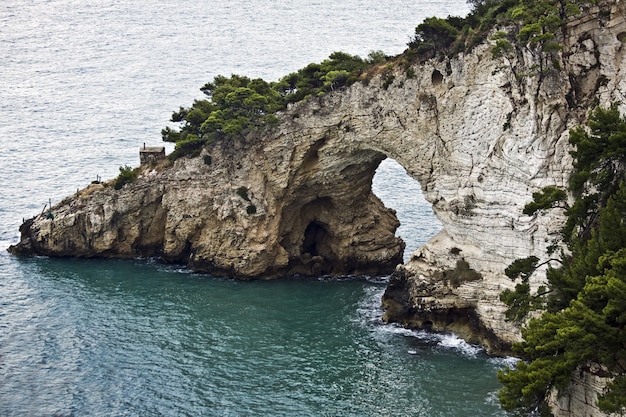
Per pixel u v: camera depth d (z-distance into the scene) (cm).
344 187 11325
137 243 12144
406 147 10231
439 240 10088
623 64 8706
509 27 9219
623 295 6619
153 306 10600
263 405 8388
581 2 8894
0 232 12669
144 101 19475
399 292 10150
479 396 8456
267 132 11125
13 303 10644
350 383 8762
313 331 9931
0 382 8781
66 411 8281
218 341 9688
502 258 9469
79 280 11356
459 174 9750
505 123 9188
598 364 6925
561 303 7631
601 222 7419
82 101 19688
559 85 8825
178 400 8469
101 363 9169
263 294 10975
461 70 9575
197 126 11988
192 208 11588
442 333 9825
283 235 11612
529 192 9081
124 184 11869
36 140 16700
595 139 8019
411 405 8331
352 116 10581
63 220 11969
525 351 7150
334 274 11675
